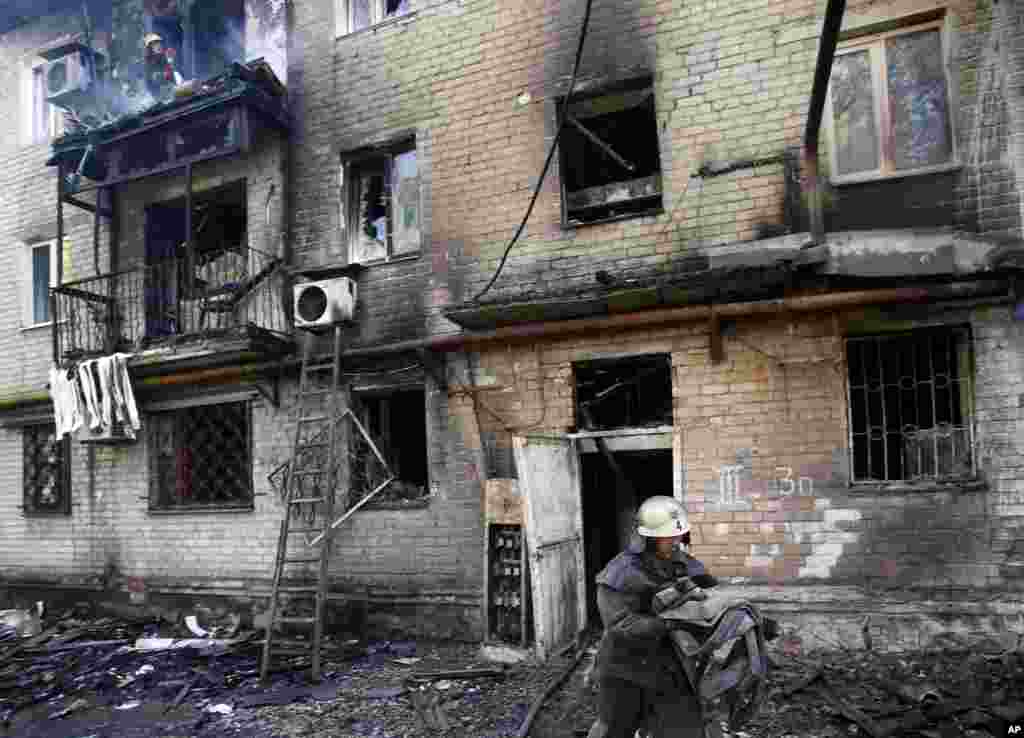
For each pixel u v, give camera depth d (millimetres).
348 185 8711
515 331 7348
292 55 9031
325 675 6609
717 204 6840
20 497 10586
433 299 7957
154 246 9938
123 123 8906
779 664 5789
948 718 4715
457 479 7695
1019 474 5785
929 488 6012
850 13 6543
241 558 8805
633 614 3393
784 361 6508
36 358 10586
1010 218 5949
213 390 9156
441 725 5234
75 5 10742
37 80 11188
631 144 7879
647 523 3537
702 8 7027
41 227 10758
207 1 10117
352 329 8320
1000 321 5906
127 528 9625
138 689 6629
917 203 6234
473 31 8008
